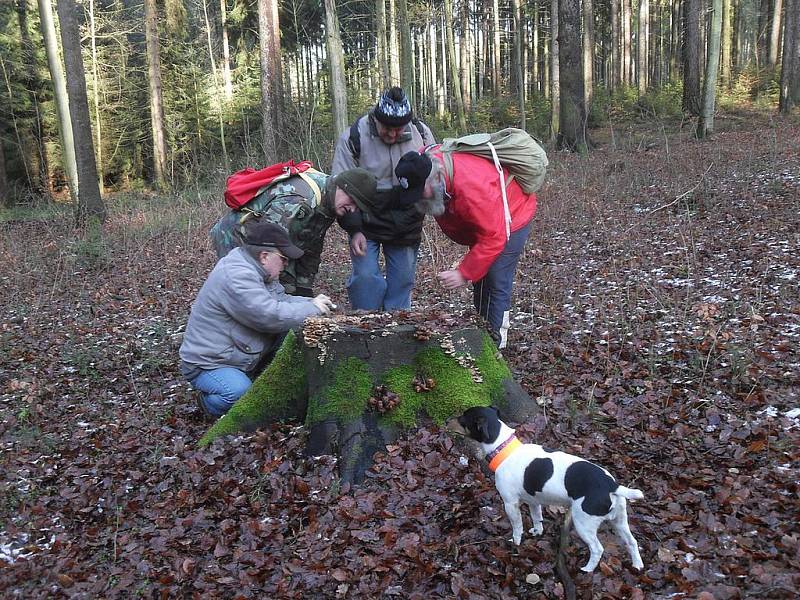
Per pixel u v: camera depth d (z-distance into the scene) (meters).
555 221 11.43
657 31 42.03
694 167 14.34
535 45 39.78
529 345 5.82
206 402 4.89
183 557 3.40
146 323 8.11
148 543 3.54
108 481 4.17
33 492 4.14
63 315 9.02
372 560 3.14
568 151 19.09
